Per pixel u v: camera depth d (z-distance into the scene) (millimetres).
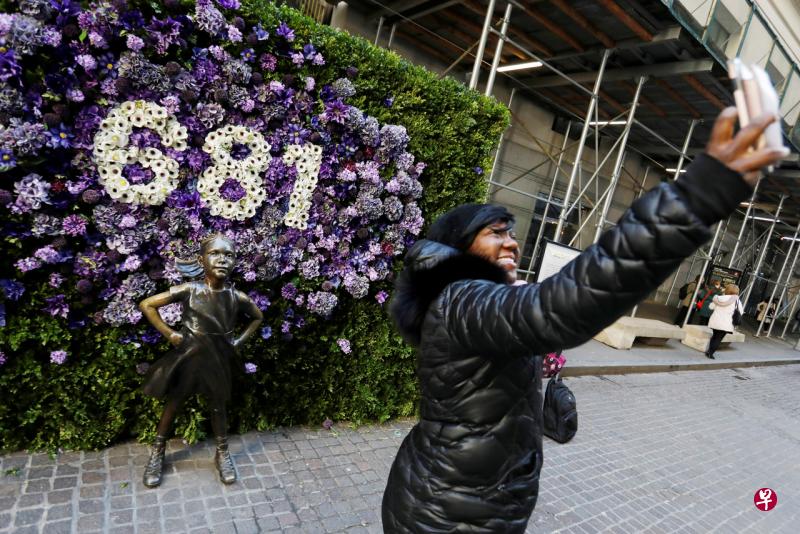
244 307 2764
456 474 1309
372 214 3467
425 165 3705
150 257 2760
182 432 3127
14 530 2209
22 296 2490
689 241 772
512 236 1430
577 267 884
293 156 3107
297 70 3061
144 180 2627
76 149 2432
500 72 8836
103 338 2725
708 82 7168
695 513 3729
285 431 3584
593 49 7074
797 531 3801
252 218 3080
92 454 2844
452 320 1195
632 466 4336
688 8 5859
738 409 7016
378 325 3863
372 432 3871
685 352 10000
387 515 1478
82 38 2297
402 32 8070
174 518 2494
